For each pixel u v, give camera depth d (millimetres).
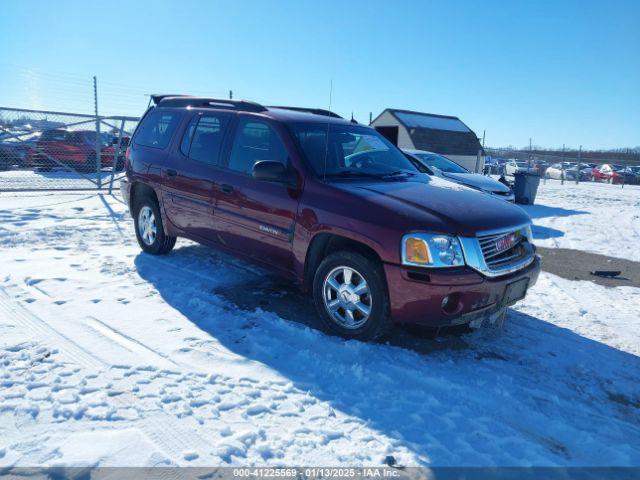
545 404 3256
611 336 4508
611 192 21344
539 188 22438
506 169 31062
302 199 4145
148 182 5820
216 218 4949
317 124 4793
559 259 7676
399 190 4109
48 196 11156
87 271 5375
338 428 2807
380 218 3660
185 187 5285
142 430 2660
